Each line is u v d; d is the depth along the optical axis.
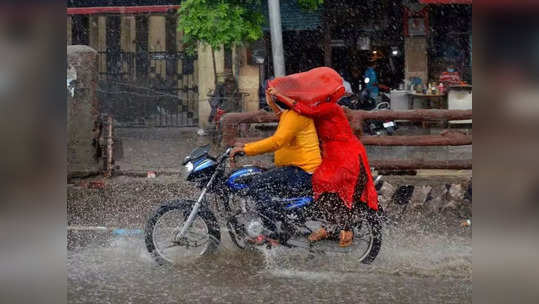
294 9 23.41
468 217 10.34
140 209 11.05
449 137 10.62
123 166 14.88
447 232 9.49
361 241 7.92
